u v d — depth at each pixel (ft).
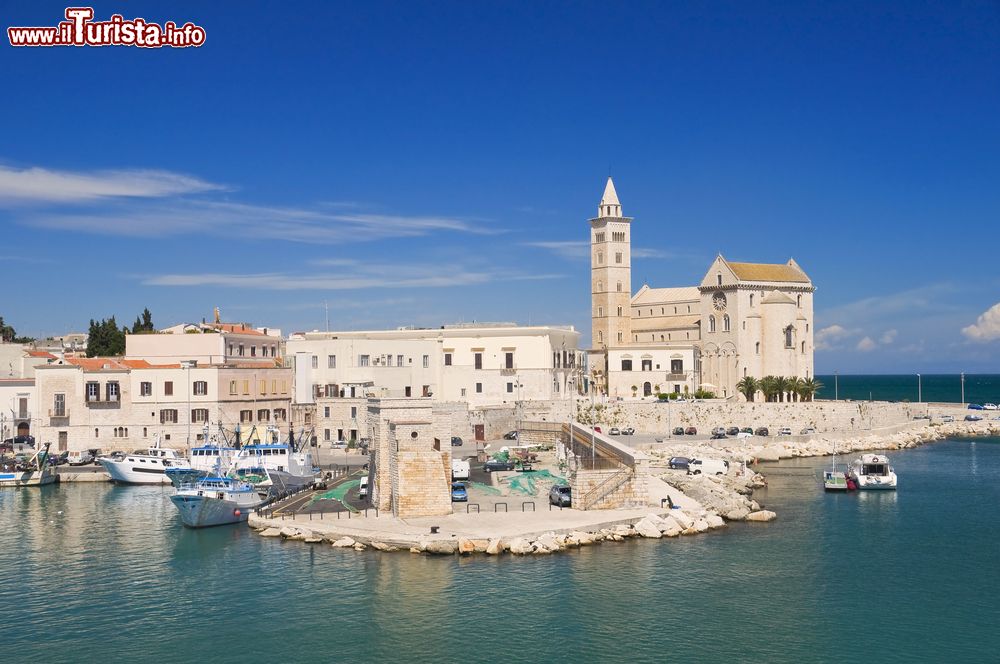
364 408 569.23
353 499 385.09
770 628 255.50
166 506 408.05
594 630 251.19
